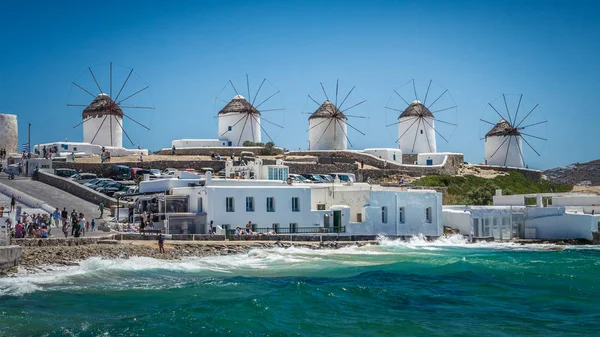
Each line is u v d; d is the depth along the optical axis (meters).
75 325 26.23
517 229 72.44
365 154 99.88
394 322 28.45
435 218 65.75
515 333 27.20
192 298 32.06
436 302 33.09
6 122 97.69
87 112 104.38
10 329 25.47
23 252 40.03
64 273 37.78
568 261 49.88
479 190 88.81
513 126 121.44
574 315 30.75
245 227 55.97
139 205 58.41
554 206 75.12
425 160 106.75
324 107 115.69
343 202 62.25
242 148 99.12
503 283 38.94
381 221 61.69
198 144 102.00
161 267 41.66
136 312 28.80
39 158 83.50
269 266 44.06
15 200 60.00
